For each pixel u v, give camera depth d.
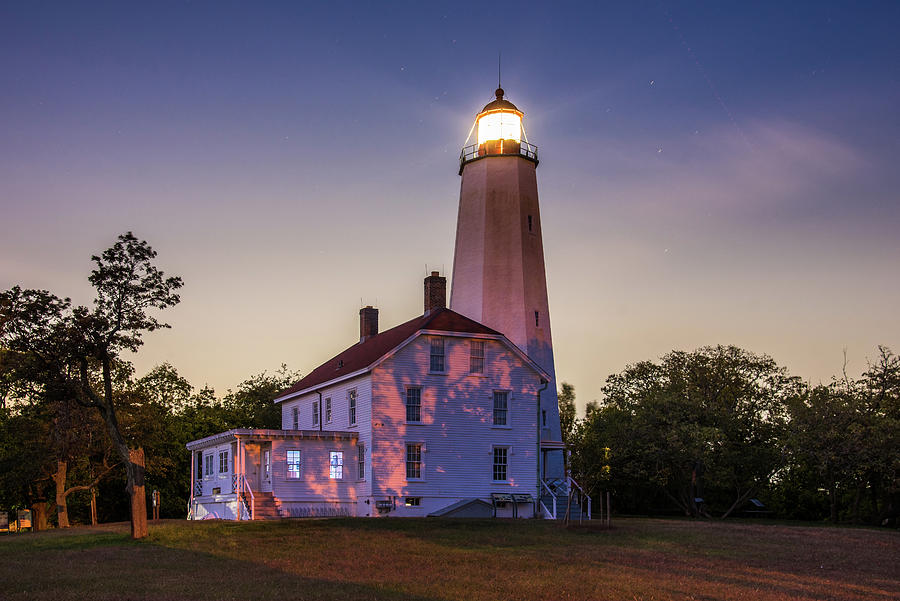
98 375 48.75
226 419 67.06
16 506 60.03
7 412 51.41
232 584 20.31
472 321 45.12
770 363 52.19
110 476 54.44
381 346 45.03
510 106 53.78
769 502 57.16
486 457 43.25
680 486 53.22
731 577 22.48
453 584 20.64
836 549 29.03
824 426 45.50
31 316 29.50
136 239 30.44
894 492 44.78
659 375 54.78
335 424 45.38
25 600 18.22
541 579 21.62
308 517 39.00
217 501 43.47
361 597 18.62
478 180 52.91
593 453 47.69
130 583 20.47
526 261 51.09
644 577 22.22
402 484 41.19
